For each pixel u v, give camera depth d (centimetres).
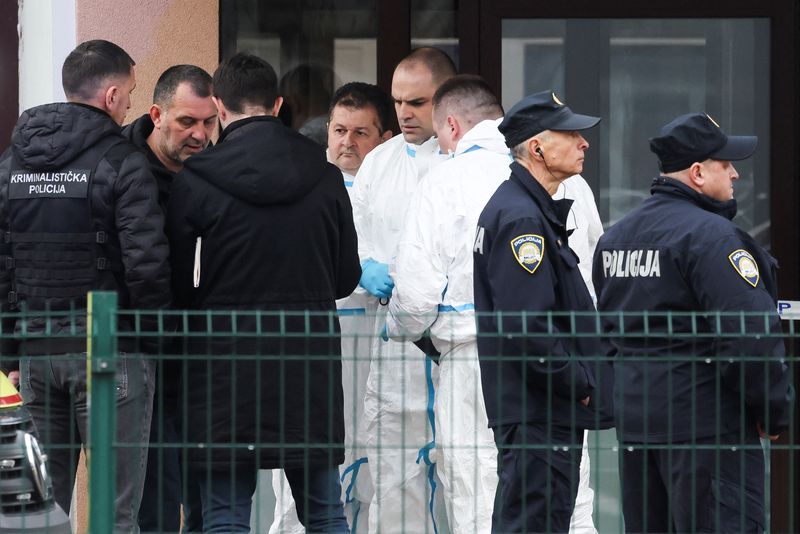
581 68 2661
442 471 2148
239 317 1834
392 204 2289
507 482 1711
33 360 1898
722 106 2655
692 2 2634
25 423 1722
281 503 2317
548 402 1645
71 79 1917
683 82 2659
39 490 1692
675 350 1714
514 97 2664
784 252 2641
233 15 2684
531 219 1698
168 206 1867
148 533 2092
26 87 2525
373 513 2300
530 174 1739
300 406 1839
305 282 1859
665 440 1711
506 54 2661
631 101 2666
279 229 1842
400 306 2053
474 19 2655
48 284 1888
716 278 1667
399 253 2061
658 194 1767
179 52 2566
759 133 2650
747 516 1681
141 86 2544
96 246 1877
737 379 1667
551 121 1728
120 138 1902
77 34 2502
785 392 1653
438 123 2123
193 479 1955
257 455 1688
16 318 1919
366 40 2684
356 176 2327
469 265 2034
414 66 2275
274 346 1838
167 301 1867
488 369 1725
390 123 2652
